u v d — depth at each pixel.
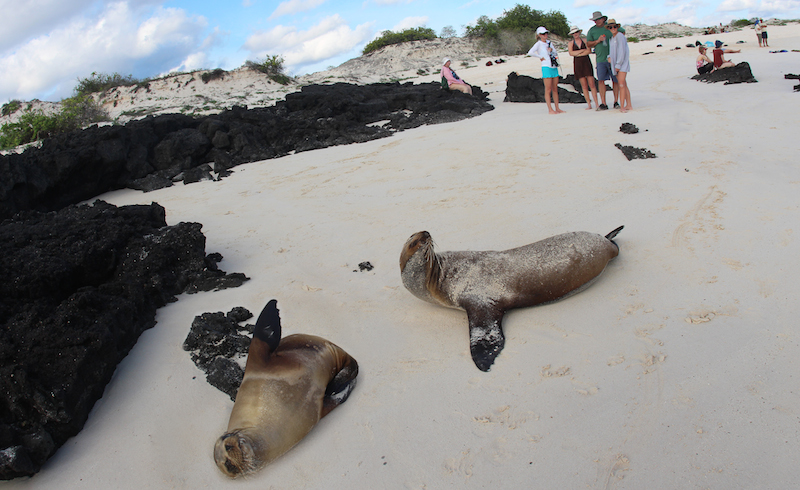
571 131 10.62
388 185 8.76
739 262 4.61
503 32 42.53
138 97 27.83
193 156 12.22
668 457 2.79
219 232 7.58
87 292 4.48
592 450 2.93
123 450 3.51
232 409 3.57
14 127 20.47
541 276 4.43
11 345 3.83
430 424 3.36
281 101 18.77
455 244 5.95
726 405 3.06
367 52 46.91
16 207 9.46
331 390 3.80
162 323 5.03
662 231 5.47
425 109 16.20
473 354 3.94
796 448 2.70
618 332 3.96
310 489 3.02
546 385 3.52
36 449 3.44
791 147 7.65
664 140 8.95
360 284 5.42
